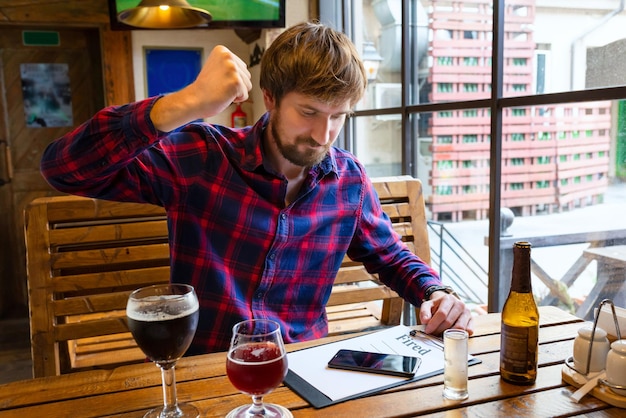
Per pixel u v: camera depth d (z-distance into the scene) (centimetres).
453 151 246
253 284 124
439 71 237
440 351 102
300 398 85
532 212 202
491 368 96
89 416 82
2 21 313
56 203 153
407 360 97
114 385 92
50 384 93
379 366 94
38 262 150
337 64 106
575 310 199
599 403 83
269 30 303
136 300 79
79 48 347
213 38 347
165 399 81
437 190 254
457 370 84
